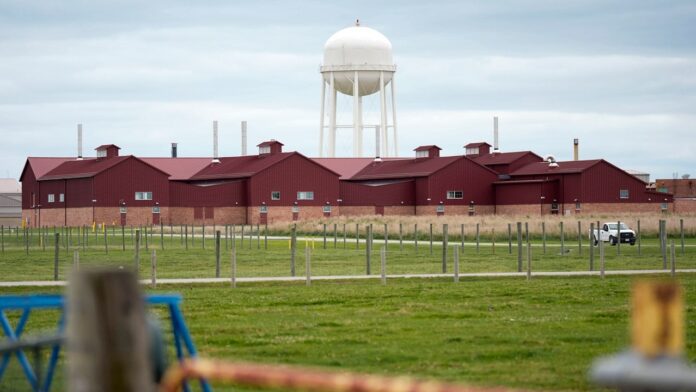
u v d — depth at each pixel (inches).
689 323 2920.8
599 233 5123.0
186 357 2266.2
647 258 6274.6
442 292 3882.9
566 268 5438.0
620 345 2539.4
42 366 1817.2
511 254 6668.3
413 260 6176.2
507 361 2320.4
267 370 829.2
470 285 4205.2
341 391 792.3
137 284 815.1
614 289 3998.5
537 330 2812.5
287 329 2837.1
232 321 3021.7
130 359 804.0
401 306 3410.4
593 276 4707.2
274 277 4712.1
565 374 2149.4
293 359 2346.2
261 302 3540.8
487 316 3129.9
